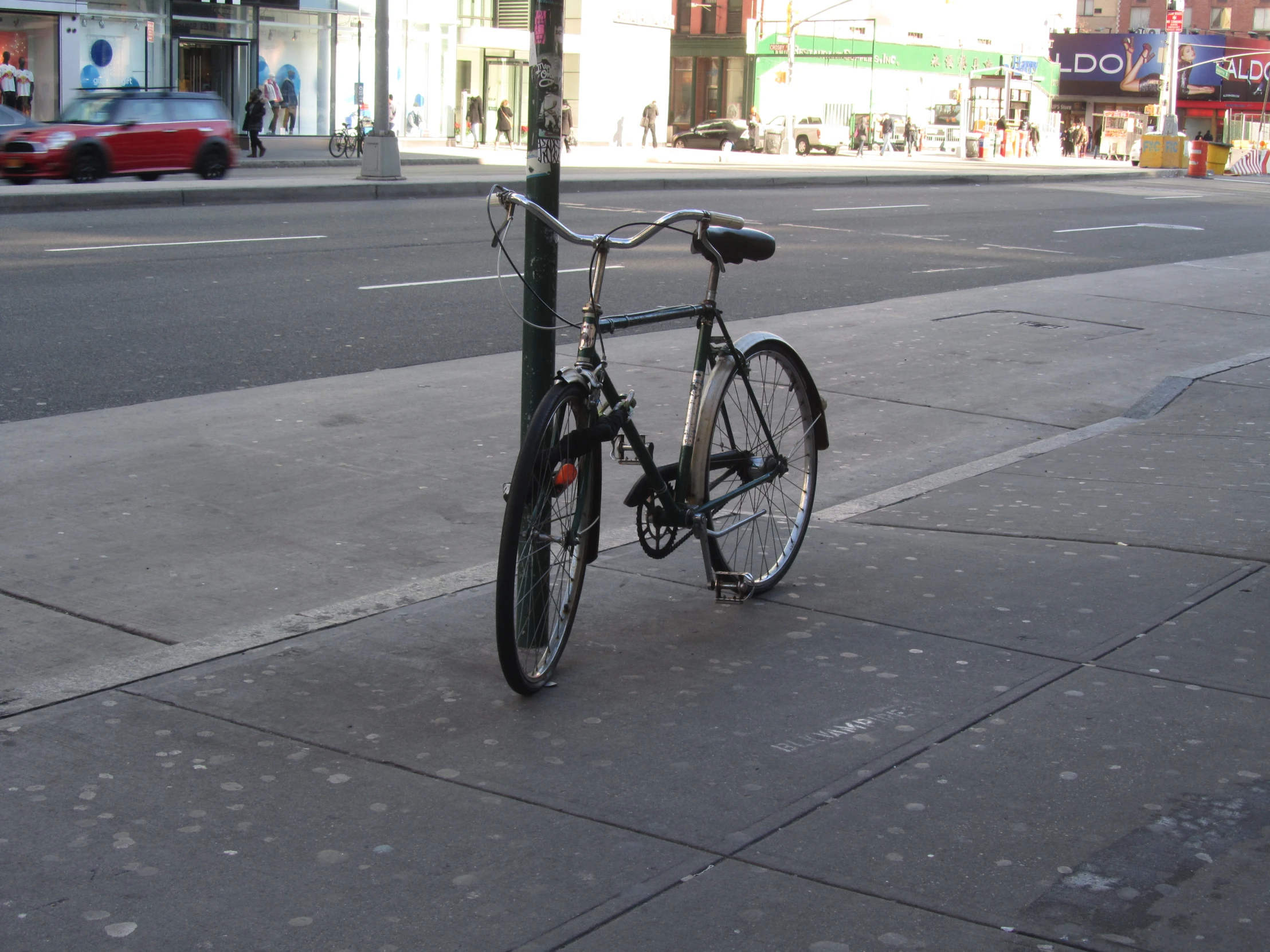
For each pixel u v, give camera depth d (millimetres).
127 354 9336
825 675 4293
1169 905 3018
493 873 3127
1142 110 86250
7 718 3887
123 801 3426
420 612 4801
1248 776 3639
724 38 64188
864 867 3170
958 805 3467
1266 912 2998
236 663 4316
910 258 17078
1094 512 6121
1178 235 21812
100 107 24828
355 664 4328
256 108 35719
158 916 2934
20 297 11562
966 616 4809
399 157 26578
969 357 10180
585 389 4148
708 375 5055
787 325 11391
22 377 8492
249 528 5742
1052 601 4957
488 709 4016
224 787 3510
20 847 3199
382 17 25859
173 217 19203
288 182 24516
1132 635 4621
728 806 3451
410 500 6176
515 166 34688
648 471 4492
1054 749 3783
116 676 4180
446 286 13055
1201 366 9984
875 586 5137
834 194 29609
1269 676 4285
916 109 69312
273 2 42656
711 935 2889
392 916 2949
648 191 28109
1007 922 2951
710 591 5078
